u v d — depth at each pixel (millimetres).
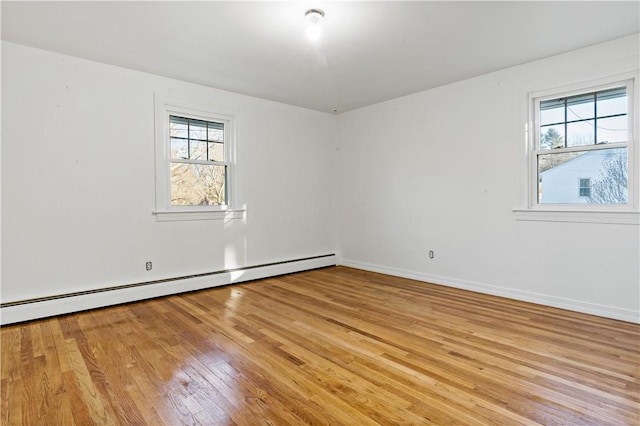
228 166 4594
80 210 3459
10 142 3100
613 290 3154
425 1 2445
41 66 3238
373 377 2145
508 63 3631
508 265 3826
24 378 2146
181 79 4070
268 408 1836
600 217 3201
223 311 3420
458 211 4242
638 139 3033
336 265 5766
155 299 3838
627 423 1688
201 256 4312
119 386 2057
